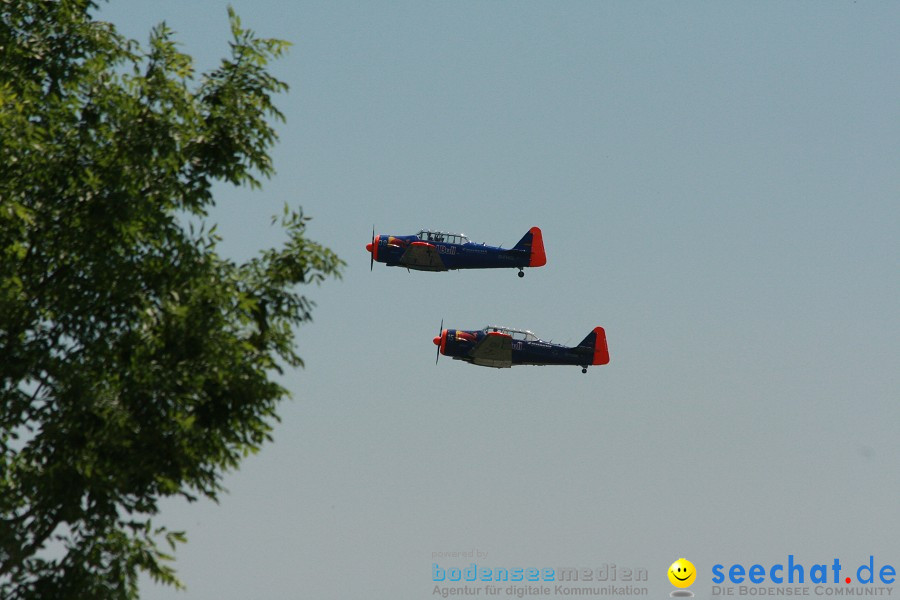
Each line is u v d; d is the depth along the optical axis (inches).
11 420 2121.1
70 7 2549.2
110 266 2215.8
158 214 2266.2
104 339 2204.7
